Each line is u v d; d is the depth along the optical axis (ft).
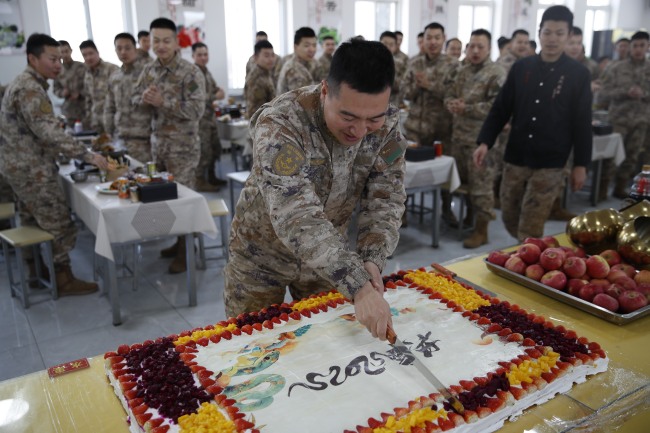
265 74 16.24
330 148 3.77
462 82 12.42
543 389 3.11
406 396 3.03
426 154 11.65
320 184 3.90
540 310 4.29
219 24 24.17
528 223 8.84
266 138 3.47
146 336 8.36
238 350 3.57
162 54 10.96
